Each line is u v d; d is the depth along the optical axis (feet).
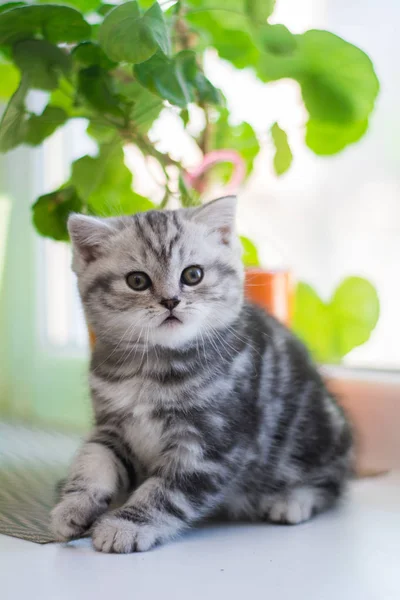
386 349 2.34
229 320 1.75
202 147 2.15
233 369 1.69
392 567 1.47
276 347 1.83
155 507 1.59
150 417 1.67
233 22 2.10
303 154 2.46
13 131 1.95
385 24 2.32
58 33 1.98
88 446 1.72
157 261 1.70
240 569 1.46
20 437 2.46
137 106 2.05
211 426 1.65
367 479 2.05
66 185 2.16
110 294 1.71
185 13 2.02
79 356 2.73
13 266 2.85
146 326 1.68
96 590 1.37
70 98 2.10
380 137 2.34
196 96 1.98
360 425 2.18
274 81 2.18
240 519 1.76
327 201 2.44
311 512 1.76
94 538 1.55
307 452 1.80
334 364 2.32
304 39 2.02
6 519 1.70
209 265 1.74
